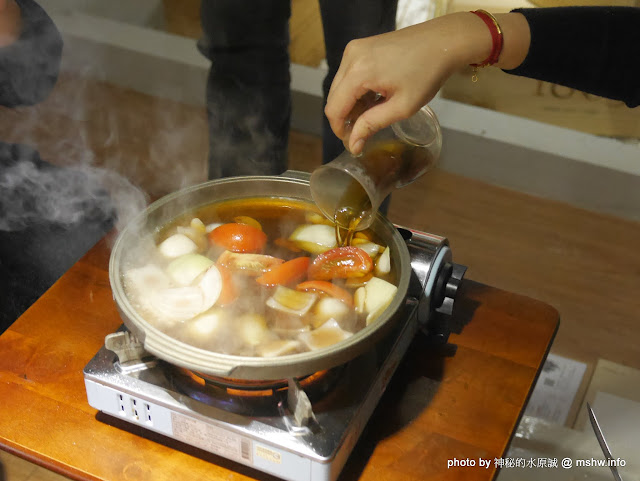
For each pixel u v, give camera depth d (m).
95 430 0.93
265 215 1.07
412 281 1.00
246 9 1.71
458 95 2.34
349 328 0.88
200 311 0.87
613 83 1.05
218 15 1.74
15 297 1.36
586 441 1.35
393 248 0.96
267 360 0.77
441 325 1.05
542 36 0.98
